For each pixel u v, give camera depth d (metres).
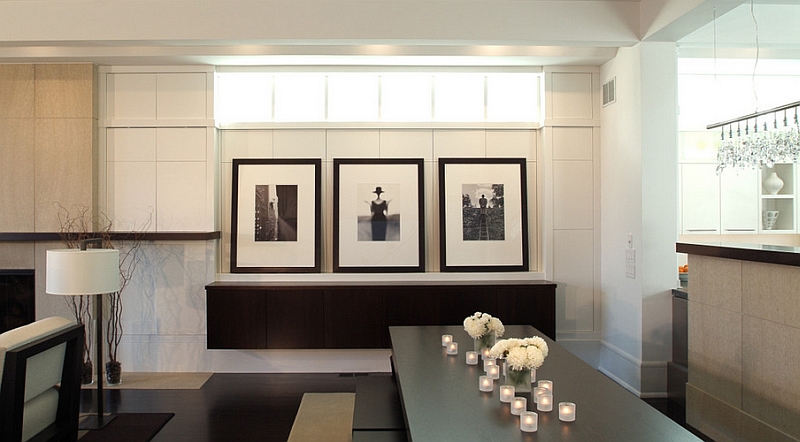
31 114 5.38
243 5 4.61
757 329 3.29
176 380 5.21
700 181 6.08
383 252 5.58
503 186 5.66
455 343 3.47
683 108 6.22
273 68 5.52
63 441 3.44
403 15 4.63
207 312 5.24
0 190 5.37
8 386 2.87
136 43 4.73
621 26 4.72
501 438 2.13
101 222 5.51
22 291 5.40
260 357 5.49
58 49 5.04
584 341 5.60
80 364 3.54
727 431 3.58
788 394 3.03
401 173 5.63
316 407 4.43
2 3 4.59
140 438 3.80
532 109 5.76
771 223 6.12
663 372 4.76
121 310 5.46
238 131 5.66
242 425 4.09
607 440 2.11
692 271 4.00
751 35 4.81
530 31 4.67
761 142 4.19
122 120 5.49
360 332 5.23
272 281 5.52
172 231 5.50
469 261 5.60
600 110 5.59
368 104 5.71
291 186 5.62
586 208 5.62
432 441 2.11
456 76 5.72
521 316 5.27
